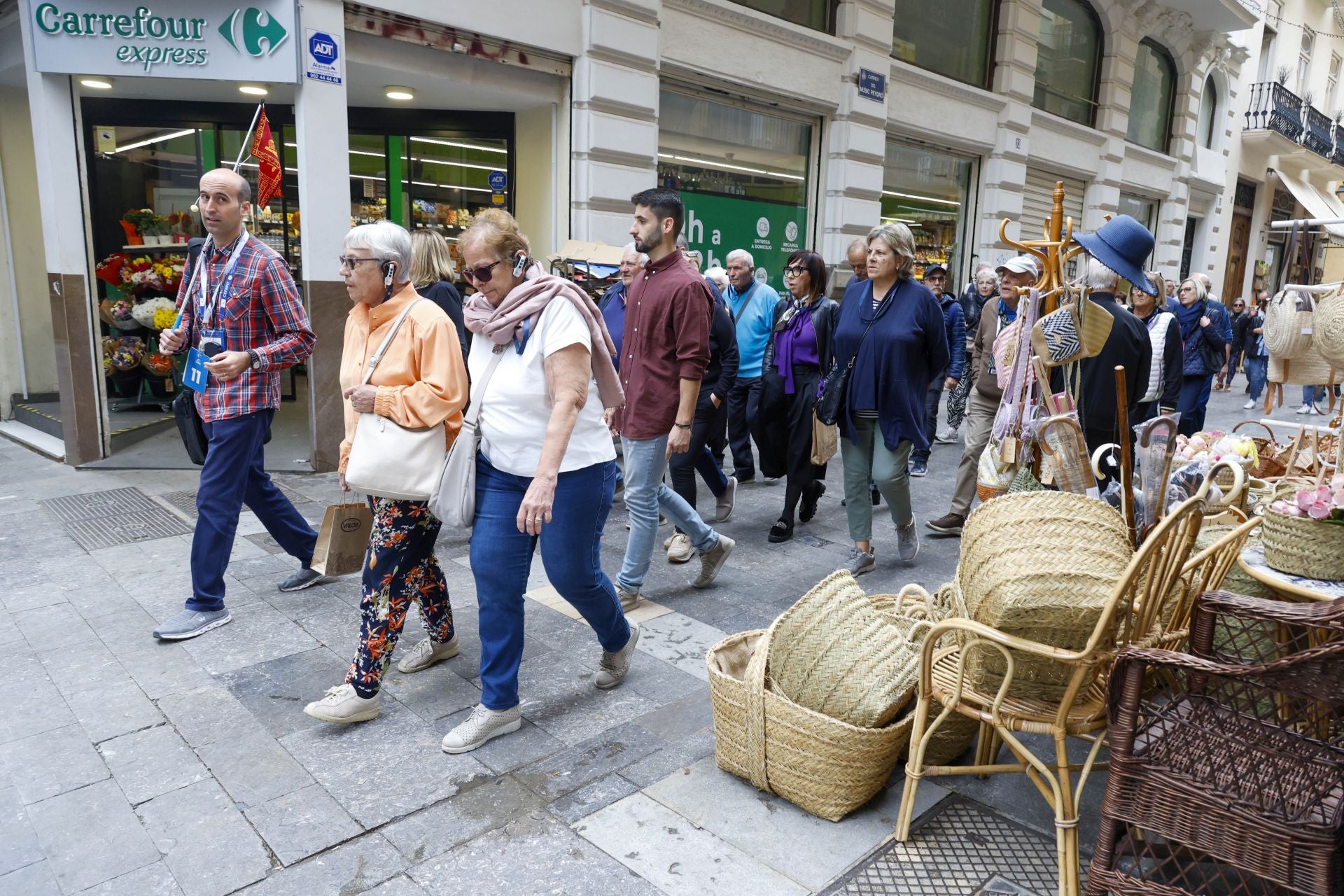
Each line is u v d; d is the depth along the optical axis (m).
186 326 3.78
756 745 2.58
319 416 6.48
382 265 2.91
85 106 7.29
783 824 2.51
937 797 2.67
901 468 4.51
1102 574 2.18
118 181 7.66
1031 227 13.79
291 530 4.12
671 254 3.91
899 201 11.62
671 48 8.30
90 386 6.59
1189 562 2.29
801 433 5.09
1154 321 5.09
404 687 3.30
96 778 2.68
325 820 2.49
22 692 3.20
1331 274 7.58
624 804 2.59
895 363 4.34
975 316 8.82
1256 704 1.89
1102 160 14.80
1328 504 2.29
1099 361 3.73
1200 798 1.85
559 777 2.73
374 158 8.23
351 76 6.91
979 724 2.81
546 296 2.71
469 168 8.32
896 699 2.56
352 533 3.47
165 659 3.48
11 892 2.20
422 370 2.87
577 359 2.70
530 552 2.88
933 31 11.47
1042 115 13.06
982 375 5.33
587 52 7.55
